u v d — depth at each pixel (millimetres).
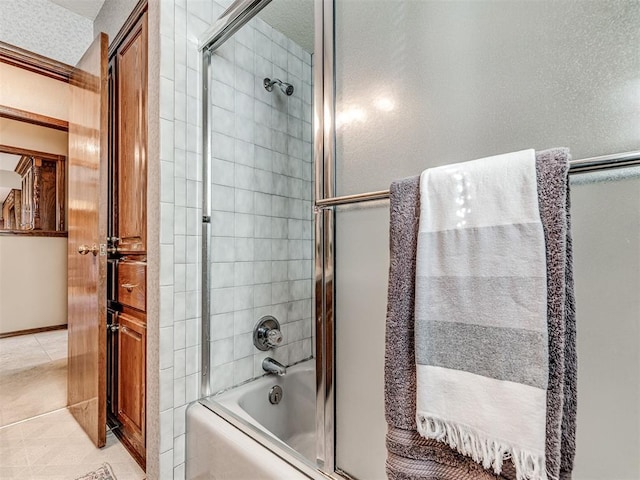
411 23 836
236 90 1492
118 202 1659
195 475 1215
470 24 745
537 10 662
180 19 1307
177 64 1291
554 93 639
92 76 1561
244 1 1188
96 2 1862
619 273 574
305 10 1525
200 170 1357
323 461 958
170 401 1232
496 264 551
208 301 1364
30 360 2637
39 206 3654
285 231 1715
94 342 1486
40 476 1282
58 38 1873
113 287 1680
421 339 624
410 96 832
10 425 1648
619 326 572
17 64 1767
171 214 1259
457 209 603
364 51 921
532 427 499
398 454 647
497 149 702
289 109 1736
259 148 1590
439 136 783
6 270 3346
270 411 1531
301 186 1801
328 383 971
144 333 1366
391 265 693
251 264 1547
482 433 545
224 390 1411
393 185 715
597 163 538
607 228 584
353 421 923
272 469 944
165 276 1234
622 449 565
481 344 557
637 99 558
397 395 658
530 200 530
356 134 933
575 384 503
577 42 617
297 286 1771
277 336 1562
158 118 1239
